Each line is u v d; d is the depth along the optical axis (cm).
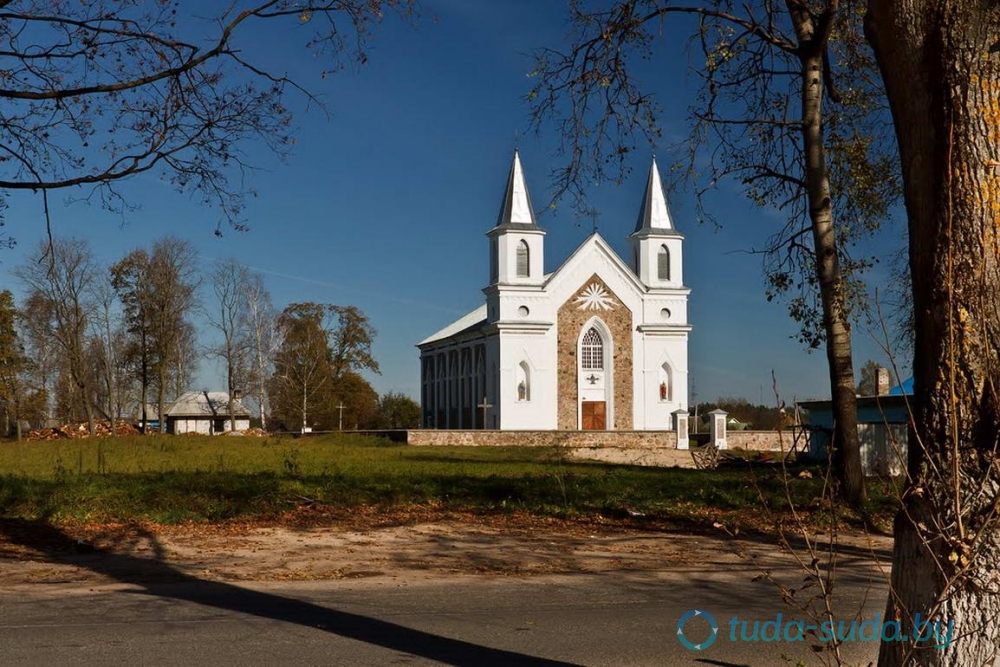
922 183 555
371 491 1997
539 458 4247
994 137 539
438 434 5825
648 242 8031
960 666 502
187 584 1167
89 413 7106
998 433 504
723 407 7469
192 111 1526
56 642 853
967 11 541
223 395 9994
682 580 1220
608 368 7750
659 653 841
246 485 1994
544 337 7662
